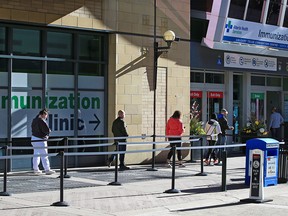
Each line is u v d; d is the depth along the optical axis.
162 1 17.56
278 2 21.97
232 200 10.98
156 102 17.47
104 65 16.58
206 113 20.73
